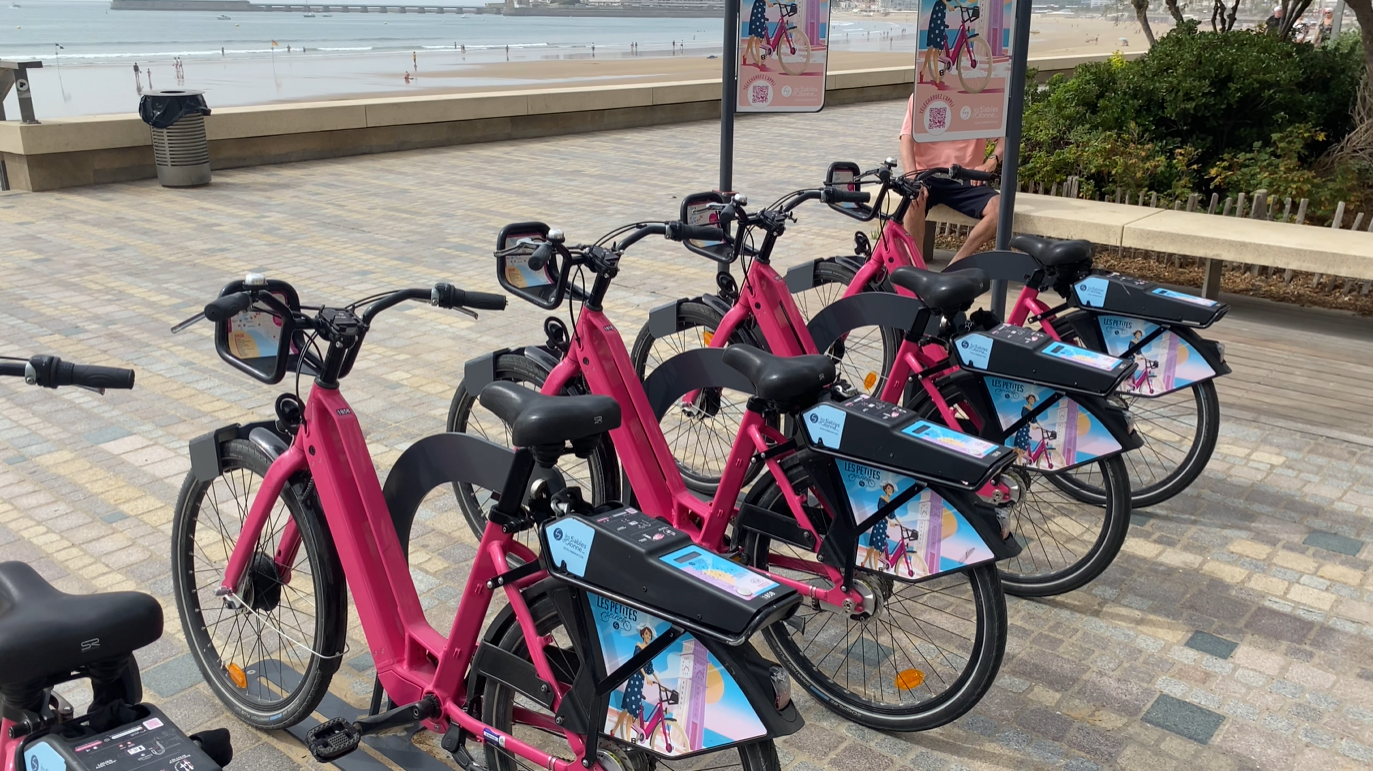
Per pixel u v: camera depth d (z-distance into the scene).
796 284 5.09
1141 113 9.10
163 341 6.21
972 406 3.58
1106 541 3.48
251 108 12.80
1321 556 3.95
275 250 8.41
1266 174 8.30
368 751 2.86
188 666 3.26
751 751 2.07
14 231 9.02
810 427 2.88
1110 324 4.14
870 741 2.96
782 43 5.50
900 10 178.00
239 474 3.62
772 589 2.02
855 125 17.05
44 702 2.08
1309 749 2.91
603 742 2.25
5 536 3.96
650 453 3.41
